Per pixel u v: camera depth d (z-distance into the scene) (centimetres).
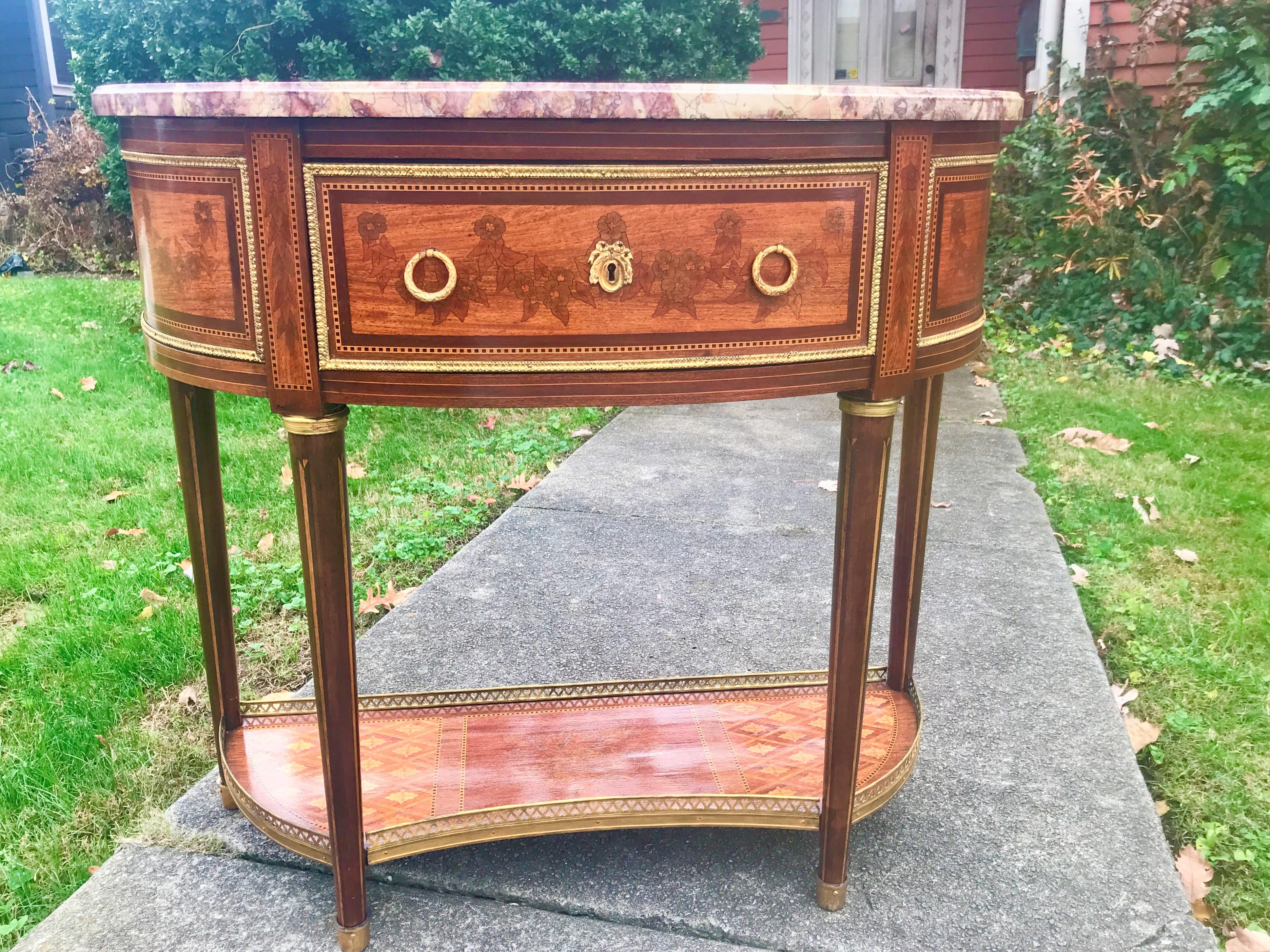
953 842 166
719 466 371
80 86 524
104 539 295
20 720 206
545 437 406
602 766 168
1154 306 527
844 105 118
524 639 238
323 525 128
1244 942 149
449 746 175
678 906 151
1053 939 144
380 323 120
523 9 452
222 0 435
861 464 136
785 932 146
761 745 175
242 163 117
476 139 114
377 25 436
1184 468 362
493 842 166
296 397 122
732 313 125
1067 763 188
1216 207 521
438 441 398
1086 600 263
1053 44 620
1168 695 216
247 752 171
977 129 137
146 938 145
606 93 112
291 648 238
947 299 139
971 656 228
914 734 176
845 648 141
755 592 265
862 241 128
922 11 842
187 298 128
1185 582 270
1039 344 539
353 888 141
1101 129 564
